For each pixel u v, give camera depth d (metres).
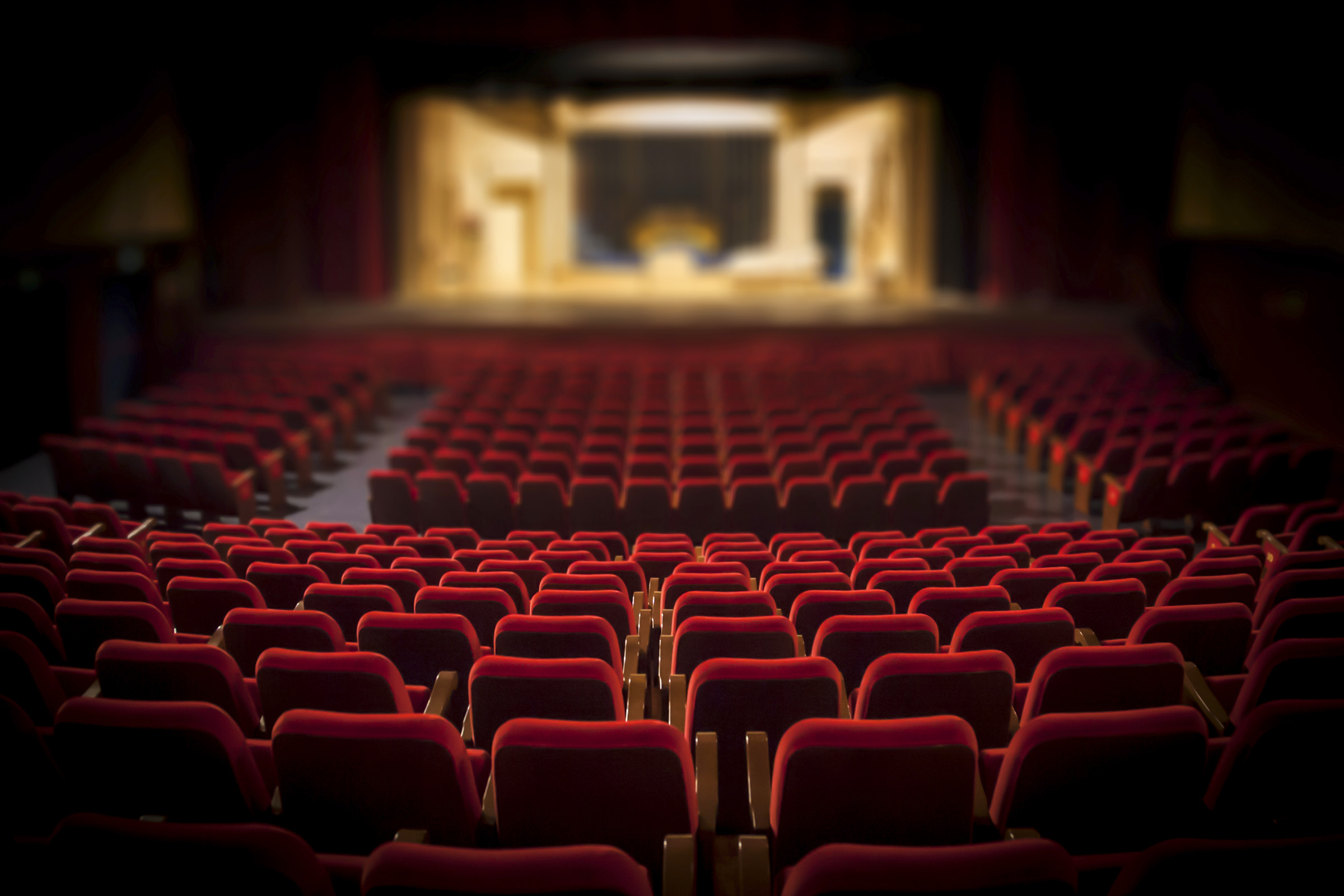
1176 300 12.22
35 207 8.74
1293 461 6.04
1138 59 11.83
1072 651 2.61
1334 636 3.09
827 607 3.49
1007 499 7.38
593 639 3.12
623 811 2.09
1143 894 1.52
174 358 11.66
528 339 12.38
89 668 3.31
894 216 15.16
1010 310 13.02
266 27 11.09
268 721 2.67
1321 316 9.30
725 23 11.22
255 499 7.18
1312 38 9.38
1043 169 13.32
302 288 13.31
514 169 15.98
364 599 3.55
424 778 2.13
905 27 11.25
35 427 9.05
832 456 6.99
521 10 11.20
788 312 13.15
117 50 9.95
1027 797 2.15
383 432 9.72
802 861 1.54
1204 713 2.79
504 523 6.12
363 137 13.44
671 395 9.44
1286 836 2.24
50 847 1.56
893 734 2.02
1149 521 6.34
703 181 18.80
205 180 12.01
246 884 1.54
